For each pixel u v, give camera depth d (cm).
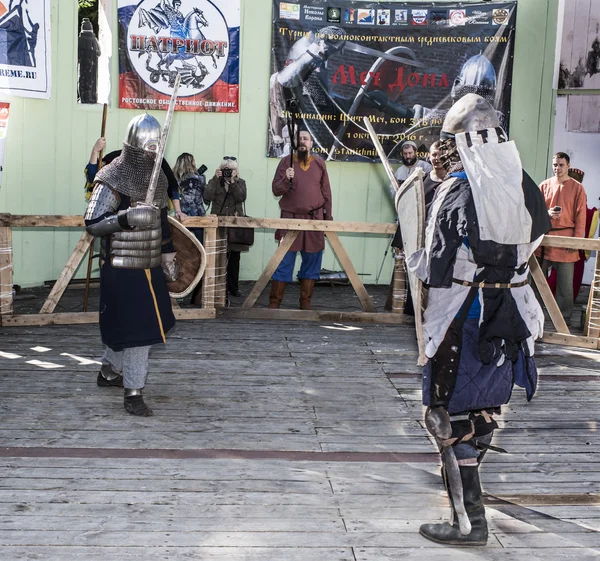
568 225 748
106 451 391
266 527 313
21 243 867
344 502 339
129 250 425
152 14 905
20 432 414
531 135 953
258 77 936
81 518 316
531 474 377
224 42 920
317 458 390
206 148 940
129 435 415
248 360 578
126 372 443
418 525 318
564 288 759
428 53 932
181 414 452
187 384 512
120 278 427
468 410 289
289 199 740
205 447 401
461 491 291
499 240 271
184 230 546
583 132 949
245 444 407
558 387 534
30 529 305
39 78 848
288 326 702
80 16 881
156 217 414
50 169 881
